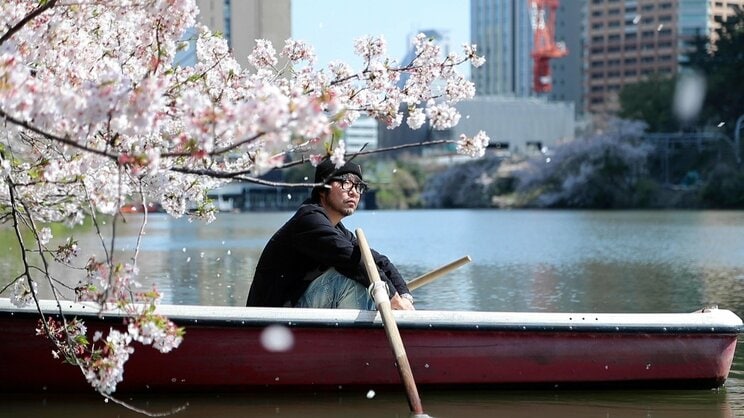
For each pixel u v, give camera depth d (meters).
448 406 6.54
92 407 6.39
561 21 155.62
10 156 5.69
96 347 6.28
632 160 86.25
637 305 12.66
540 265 20.42
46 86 4.55
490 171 98.44
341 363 6.64
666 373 6.96
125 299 4.93
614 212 74.69
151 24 5.95
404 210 94.06
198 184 6.66
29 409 6.33
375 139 103.44
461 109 109.19
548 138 111.56
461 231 41.66
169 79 5.34
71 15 5.98
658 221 52.19
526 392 6.88
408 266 20.27
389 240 33.66
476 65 6.66
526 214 71.75
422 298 13.27
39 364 6.45
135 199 6.36
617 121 92.25
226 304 11.77
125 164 4.81
